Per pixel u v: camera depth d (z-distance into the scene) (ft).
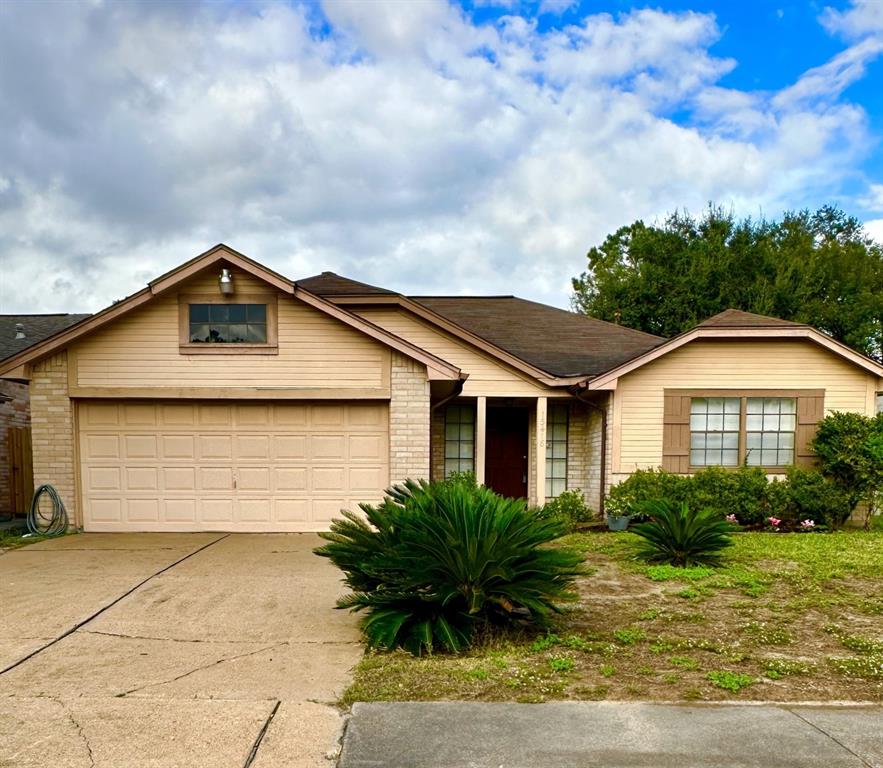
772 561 24.79
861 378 35.78
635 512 31.99
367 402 31.78
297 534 31.07
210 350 31.01
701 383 35.81
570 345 42.96
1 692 11.95
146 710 11.09
